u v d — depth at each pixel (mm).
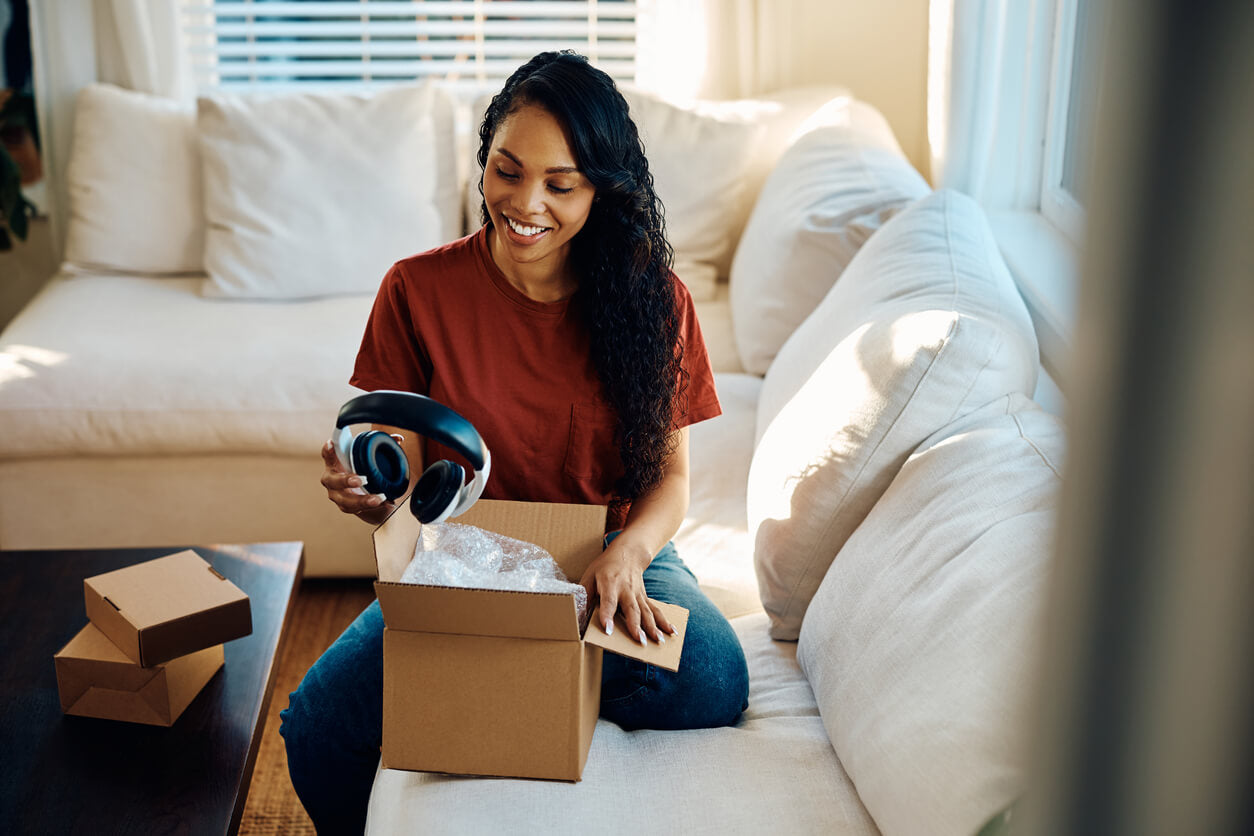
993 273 1612
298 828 1699
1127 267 322
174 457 2189
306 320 2432
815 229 2098
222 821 1152
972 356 1334
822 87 2854
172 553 1635
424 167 2664
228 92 2961
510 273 1326
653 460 1389
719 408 1453
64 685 1277
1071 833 376
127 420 2125
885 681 1118
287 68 3109
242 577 1581
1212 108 303
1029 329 1477
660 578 1381
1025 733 392
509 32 3092
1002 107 2236
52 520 2215
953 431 1339
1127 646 350
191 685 1317
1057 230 2141
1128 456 333
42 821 1136
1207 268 312
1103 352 331
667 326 1340
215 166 2572
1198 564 334
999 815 916
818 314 1850
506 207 1193
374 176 2596
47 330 2307
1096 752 365
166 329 2348
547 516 1277
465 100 3049
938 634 1088
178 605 1297
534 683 1074
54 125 2900
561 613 1027
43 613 1483
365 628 1341
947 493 1243
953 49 2211
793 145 2553
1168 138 308
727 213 2648
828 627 1271
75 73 2867
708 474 1910
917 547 1214
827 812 1104
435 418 1031
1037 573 1046
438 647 1077
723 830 1069
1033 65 2188
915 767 1000
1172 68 304
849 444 1370
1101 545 344
